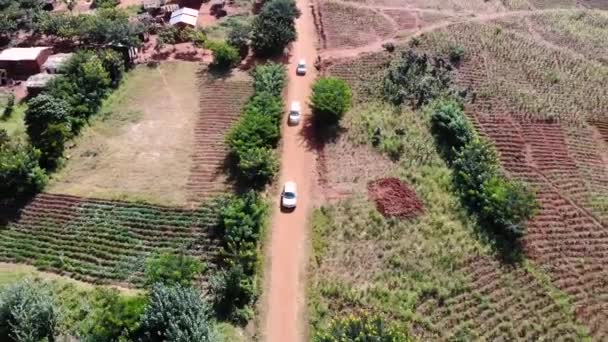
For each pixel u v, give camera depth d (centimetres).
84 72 6306
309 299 4391
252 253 4522
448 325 4231
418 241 4816
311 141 5872
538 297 4456
